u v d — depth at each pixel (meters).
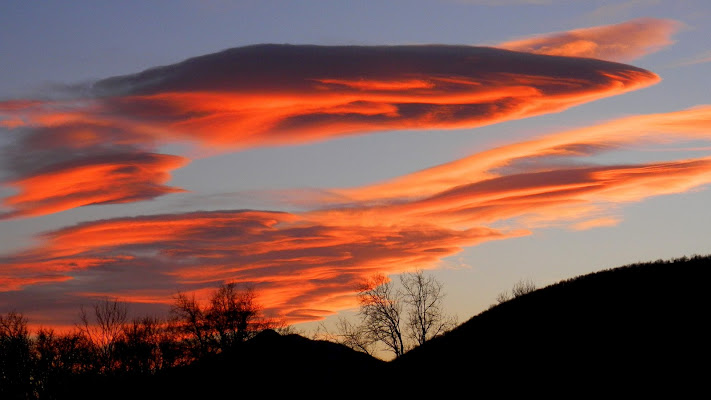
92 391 62.41
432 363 54.41
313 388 56.16
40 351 64.44
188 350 64.06
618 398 40.56
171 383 61.09
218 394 58.47
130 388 62.25
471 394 47.34
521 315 55.44
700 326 44.62
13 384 62.50
